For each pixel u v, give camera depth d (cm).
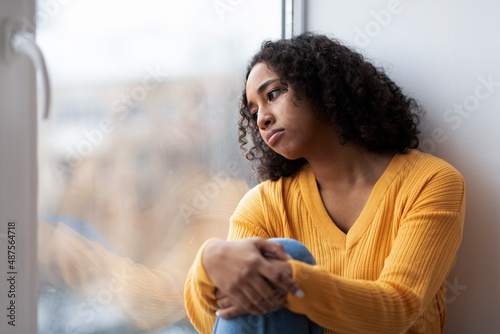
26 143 80
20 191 79
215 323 73
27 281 81
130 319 95
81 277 88
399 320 69
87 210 88
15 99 78
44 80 76
